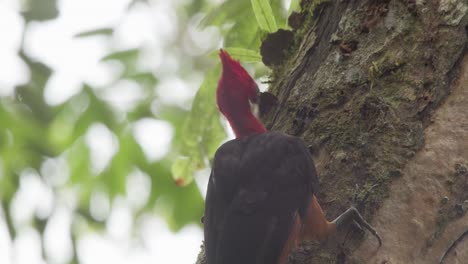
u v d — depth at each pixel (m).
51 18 14.97
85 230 16.95
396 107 8.95
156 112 18.08
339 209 8.78
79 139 17.33
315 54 10.24
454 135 8.62
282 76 10.66
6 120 16.06
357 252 8.37
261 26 11.11
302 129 9.69
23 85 15.30
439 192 8.40
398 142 8.75
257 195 8.61
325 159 9.21
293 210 8.66
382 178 8.59
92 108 17.31
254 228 8.38
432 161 8.53
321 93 9.64
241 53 11.62
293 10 11.41
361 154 8.91
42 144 16.20
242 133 9.95
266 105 10.34
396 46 9.36
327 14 10.39
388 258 8.18
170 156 17.84
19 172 16.11
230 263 8.22
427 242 8.23
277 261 8.41
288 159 8.94
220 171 8.92
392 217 8.37
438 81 8.91
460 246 8.23
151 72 18.31
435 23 9.22
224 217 8.55
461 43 8.99
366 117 9.12
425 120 8.79
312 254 8.77
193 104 12.91
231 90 10.15
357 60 9.58
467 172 8.44
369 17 9.74
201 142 13.02
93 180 17.38
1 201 15.92
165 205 17.78
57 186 17.03
